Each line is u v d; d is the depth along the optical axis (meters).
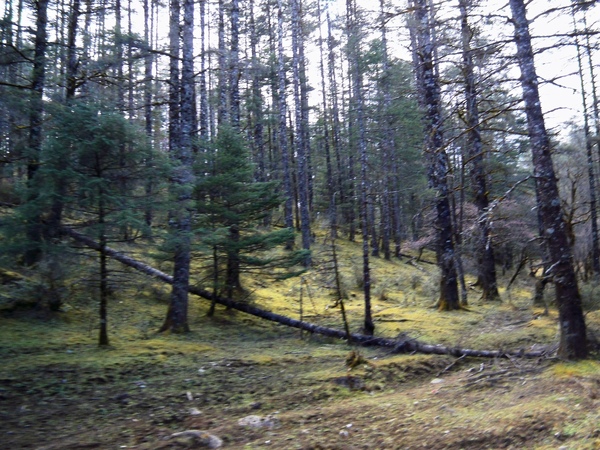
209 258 15.77
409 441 5.96
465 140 20.52
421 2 14.59
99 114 9.73
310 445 5.81
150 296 15.65
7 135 11.67
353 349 11.83
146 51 15.35
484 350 11.28
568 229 10.30
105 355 9.61
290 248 27.45
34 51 13.41
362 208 13.45
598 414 6.40
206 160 15.02
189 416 6.94
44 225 9.47
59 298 12.34
